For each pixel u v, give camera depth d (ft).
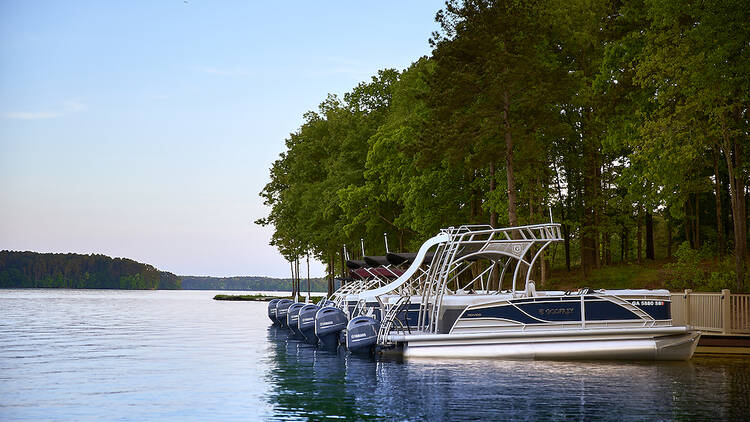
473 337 71.20
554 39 135.85
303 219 217.15
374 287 108.88
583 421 41.14
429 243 77.15
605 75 124.36
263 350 87.35
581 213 158.71
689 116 101.65
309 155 229.45
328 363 71.20
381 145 163.22
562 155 149.79
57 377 62.34
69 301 352.28
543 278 135.64
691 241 166.61
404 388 53.47
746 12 92.22
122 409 45.96
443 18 127.34
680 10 98.84
